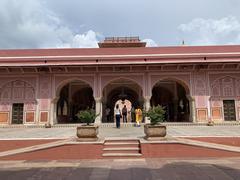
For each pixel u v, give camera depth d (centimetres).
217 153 650
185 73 1538
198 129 1112
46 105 1520
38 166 566
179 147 655
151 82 1540
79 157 653
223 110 1495
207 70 1528
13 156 650
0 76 1548
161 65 1497
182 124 1379
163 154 651
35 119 1506
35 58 1555
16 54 1597
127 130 1088
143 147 655
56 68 1532
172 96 1842
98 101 1533
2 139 770
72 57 1557
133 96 1897
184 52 1584
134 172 494
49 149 658
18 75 1549
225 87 1515
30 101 1530
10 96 1541
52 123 1500
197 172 489
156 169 518
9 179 461
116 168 531
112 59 1535
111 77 1554
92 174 484
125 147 701
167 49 1600
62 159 648
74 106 1873
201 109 1495
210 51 1575
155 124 711
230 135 838
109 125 1348
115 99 1925
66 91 1814
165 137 705
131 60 1529
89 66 1505
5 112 1524
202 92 1512
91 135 691
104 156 653
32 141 770
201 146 653
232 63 1462
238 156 646
